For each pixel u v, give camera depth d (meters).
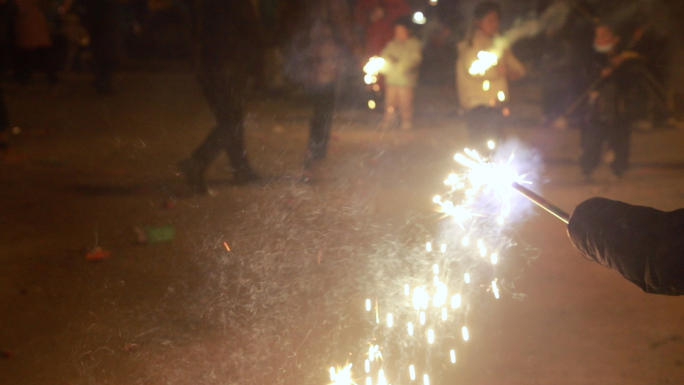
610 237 1.88
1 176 9.48
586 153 9.25
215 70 8.09
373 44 15.38
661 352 4.25
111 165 10.23
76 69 25.73
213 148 8.08
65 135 12.96
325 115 9.78
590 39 11.98
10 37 18.48
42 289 5.33
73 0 25.84
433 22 24.20
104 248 6.28
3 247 6.41
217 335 4.46
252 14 8.14
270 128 13.12
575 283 5.44
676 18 12.90
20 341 4.44
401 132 13.49
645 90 13.48
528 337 4.48
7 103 17.38
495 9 8.58
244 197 7.81
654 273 1.80
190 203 7.65
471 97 8.67
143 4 28.55
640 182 9.23
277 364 4.08
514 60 8.79
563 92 13.83
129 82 22.08
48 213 7.58
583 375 3.98
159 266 5.73
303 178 8.85
